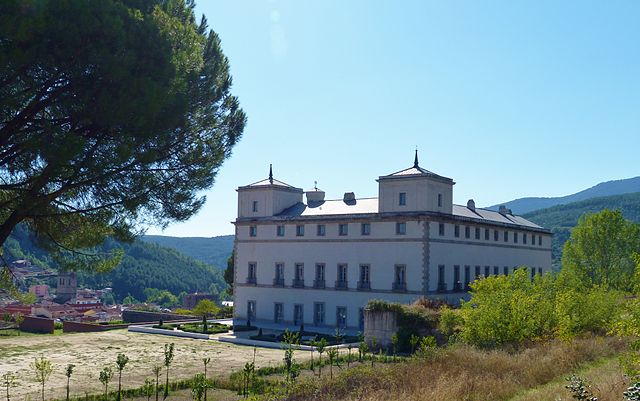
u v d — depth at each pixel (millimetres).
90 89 19344
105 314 115000
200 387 28406
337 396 24578
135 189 22188
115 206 22562
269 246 77688
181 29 22531
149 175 22422
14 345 55500
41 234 24391
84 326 75312
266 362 45406
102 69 18938
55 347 54312
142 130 20516
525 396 20547
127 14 20125
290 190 80875
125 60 19266
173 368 42906
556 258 171375
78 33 18203
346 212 72688
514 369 25594
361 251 69500
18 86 18484
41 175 19656
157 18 21297
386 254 67500
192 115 24094
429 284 64875
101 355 49312
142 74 20234
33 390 34281
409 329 49000
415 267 65250
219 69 25453
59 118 19766
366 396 22734
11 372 40531
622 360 18000
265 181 81625
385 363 39438
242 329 68312
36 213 21312
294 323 74125
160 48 20484
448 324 42812
